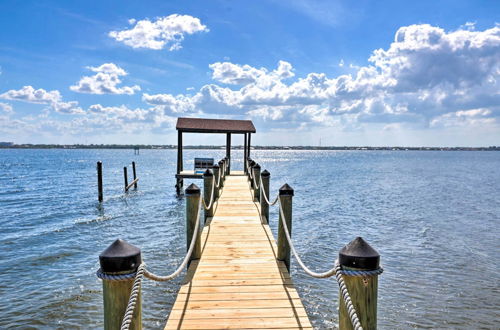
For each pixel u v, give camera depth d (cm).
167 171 5781
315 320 773
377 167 7581
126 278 233
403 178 4694
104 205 2298
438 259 1192
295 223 1778
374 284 239
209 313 430
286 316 424
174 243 1361
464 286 960
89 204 2334
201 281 532
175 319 415
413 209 2227
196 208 636
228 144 2391
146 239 1428
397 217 1956
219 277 548
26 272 1037
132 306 227
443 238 1480
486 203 2498
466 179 4581
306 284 966
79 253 1233
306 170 6384
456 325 763
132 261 237
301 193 3023
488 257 1215
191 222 637
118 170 6006
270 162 10138
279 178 4594
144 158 12781
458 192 3148
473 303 861
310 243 1381
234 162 10138
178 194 2559
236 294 486
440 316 798
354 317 220
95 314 781
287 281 534
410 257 1214
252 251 680
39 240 1410
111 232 1554
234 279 540
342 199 2666
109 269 232
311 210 2172
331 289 934
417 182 4106
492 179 4584
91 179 4244
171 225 1703
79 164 8231
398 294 908
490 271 1078
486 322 775
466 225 1748
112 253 234
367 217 1952
